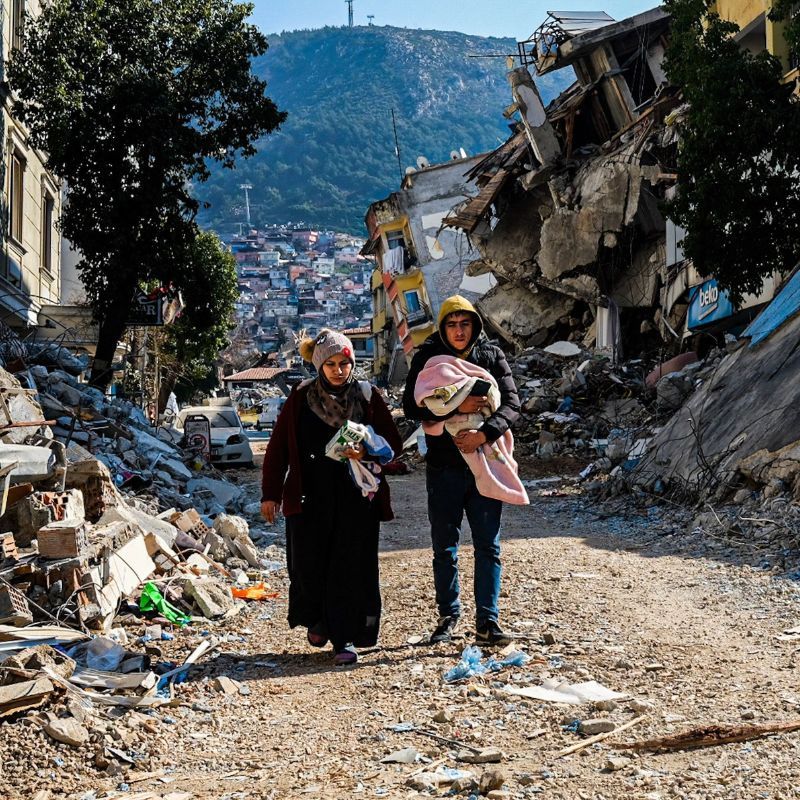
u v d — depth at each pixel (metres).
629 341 28.86
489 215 34.56
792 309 13.07
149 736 4.58
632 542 10.12
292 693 5.28
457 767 3.95
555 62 30.64
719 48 16.30
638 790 3.53
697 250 16.59
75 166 23.23
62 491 7.61
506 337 34.06
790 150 15.91
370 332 89.62
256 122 24.92
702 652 5.47
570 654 5.51
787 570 7.73
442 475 6.02
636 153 25.98
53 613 6.27
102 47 22.70
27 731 4.38
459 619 6.62
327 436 5.91
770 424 10.88
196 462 17.19
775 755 3.78
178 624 6.98
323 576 5.94
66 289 32.25
